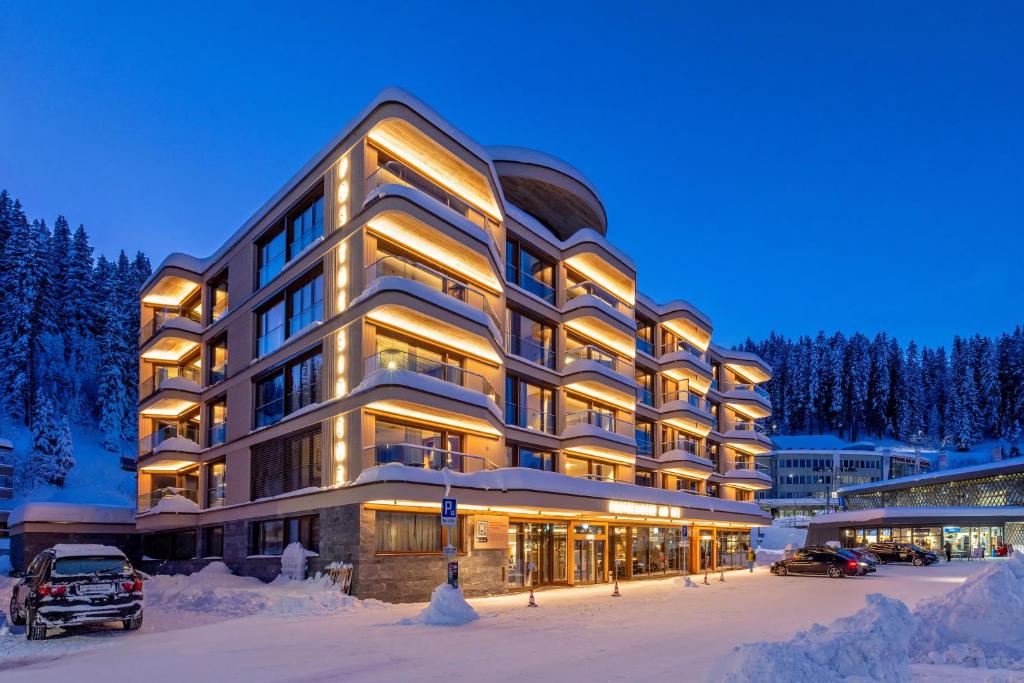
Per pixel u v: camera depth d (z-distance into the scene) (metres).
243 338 36.28
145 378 44.88
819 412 194.50
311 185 31.97
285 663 12.98
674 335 55.81
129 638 16.80
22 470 75.25
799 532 91.31
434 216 28.86
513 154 41.09
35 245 97.38
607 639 15.81
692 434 57.41
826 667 9.70
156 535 43.56
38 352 95.81
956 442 178.75
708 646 14.62
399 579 26.58
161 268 43.00
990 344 186.62
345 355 28.39
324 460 28.30
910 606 22.88
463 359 32.66
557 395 40.03
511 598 27.97
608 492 36.97
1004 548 59.16
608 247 42.69
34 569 17.78
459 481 28.02
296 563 27.94
